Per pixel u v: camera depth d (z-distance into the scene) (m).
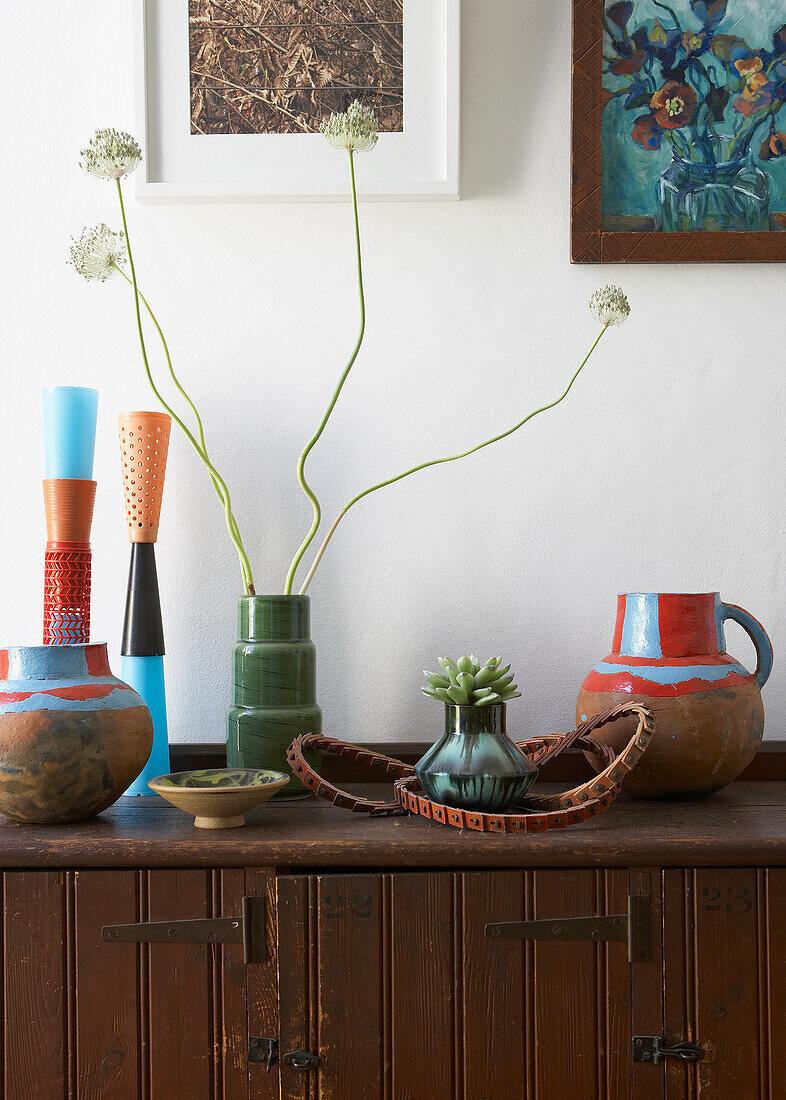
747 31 1.04
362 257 1.04
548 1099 0.70
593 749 0.82
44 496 0.89
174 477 1.03
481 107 1.04
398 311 1.04
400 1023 0.70
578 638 1.03
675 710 0.81
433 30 1.03
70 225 1.04
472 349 1.04
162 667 0.92
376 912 0.70
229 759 0.89
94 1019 0.70
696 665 0.83
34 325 1.03
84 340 1.03
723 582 1.03
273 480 1.03
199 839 0.71
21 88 1.04
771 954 0.71
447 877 0.71
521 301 1.04
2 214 1.04
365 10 1.02
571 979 0.70
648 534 1.03
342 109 1.02
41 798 0.74
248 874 0.71
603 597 1.03
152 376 1.04
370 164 1.02
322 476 1.03
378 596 1.03
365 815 0.80
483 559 1.03
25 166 1.04
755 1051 0.70
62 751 0.74
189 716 1.03
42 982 0.71
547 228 1.04
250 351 1.04
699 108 1.03
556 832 0.73
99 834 0.73
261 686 0.88
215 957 0.71
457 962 0.70
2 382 1.03
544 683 1.03
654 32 1.03
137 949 0.71
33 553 1.03
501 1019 0.70
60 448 0.89
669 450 1.04
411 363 1.03
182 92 1.02
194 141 1.02
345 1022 0.70
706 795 0.85
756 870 0.71
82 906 0.71
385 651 1.03
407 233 1.04
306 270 1.04
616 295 0.91
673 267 1.04
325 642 1.03
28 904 0.71
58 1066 0.70
